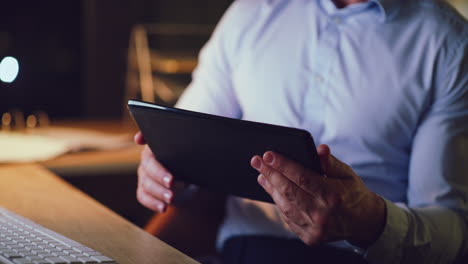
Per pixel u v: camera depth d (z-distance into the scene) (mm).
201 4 4027
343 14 1432
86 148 1881
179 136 1036
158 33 3848
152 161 1219
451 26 1333
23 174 1573
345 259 1258
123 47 3863
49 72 3994
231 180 1076
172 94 2619
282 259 1294
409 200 1303
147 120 1060
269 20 1517
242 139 931
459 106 1278
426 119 1313
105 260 816
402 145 1349
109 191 1966
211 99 1575
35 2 3883
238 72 1531
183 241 1511
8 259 782
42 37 3941
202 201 1547
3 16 3846
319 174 909
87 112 3887
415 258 1135
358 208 982
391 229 1070
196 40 3971
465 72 1285
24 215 1144
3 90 3900
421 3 1382
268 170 923
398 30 1371
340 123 1372
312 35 1458
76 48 4008
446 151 1253
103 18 3809
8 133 2090
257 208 1432
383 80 1351
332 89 1395
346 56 1399
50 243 868
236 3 1605
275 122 1452
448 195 1237
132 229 1063
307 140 850
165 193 1217
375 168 1357
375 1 1375
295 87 1438
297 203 925
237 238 1399
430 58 1318
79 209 1215
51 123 2375
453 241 1183
